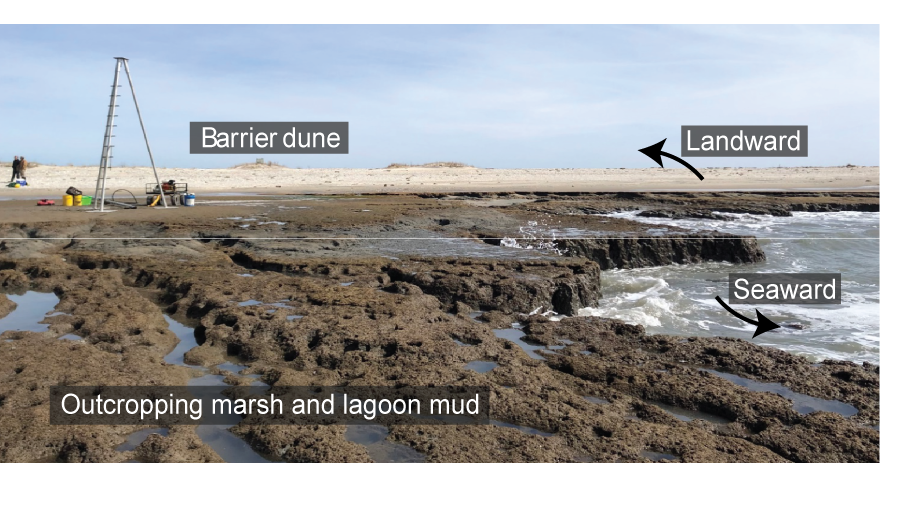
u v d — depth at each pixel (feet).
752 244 57.67
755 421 19.66
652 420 19.86
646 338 27.53
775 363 24.50
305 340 26.55
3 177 137.39
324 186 139.54
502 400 20.65
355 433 18.79
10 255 42.55
